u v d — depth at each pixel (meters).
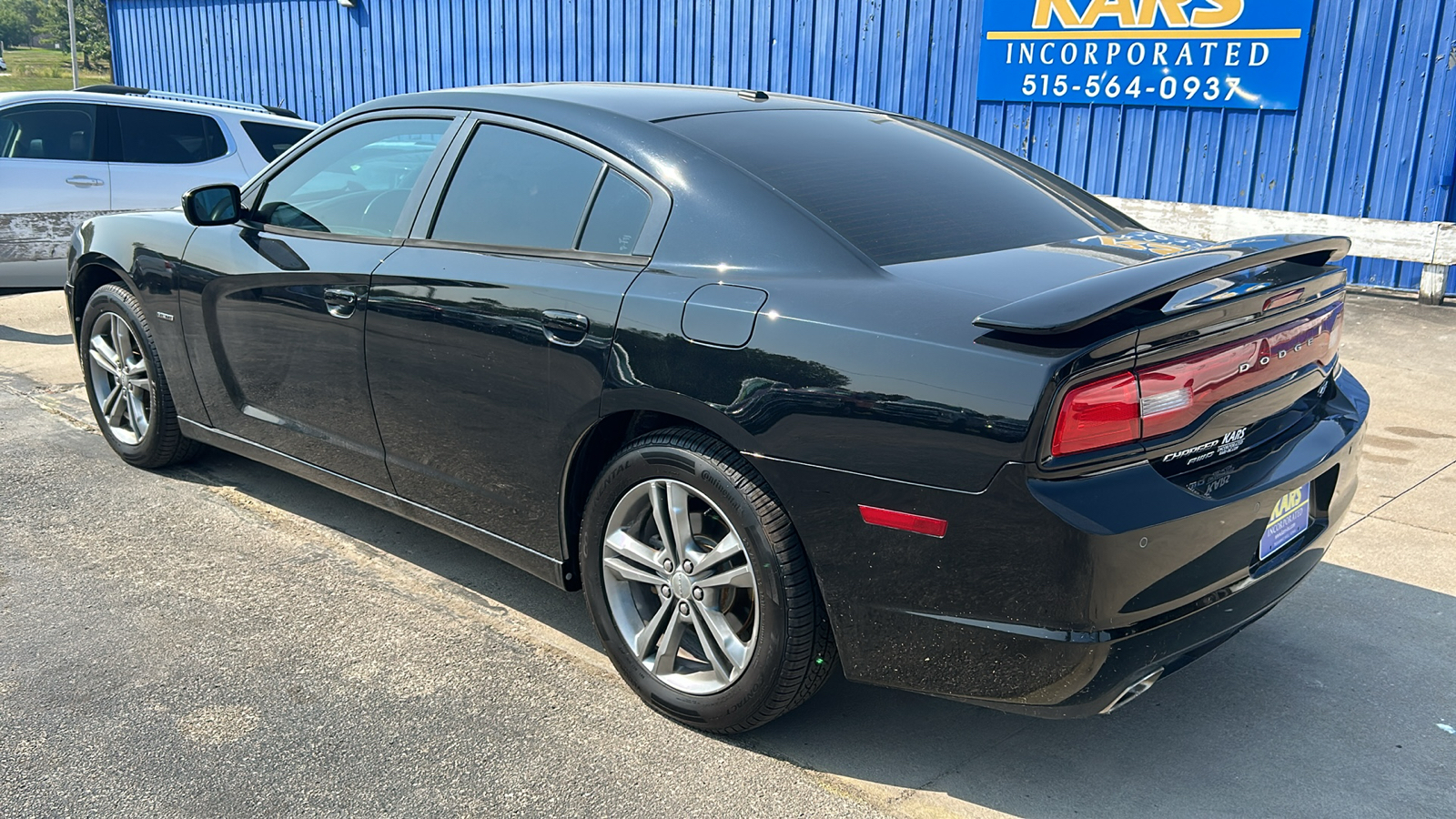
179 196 8.62
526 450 2.97
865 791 2.55
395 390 3.30
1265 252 2.32
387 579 3.65
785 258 2.59
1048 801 2.52
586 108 3.08
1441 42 7.34
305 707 2.85
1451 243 7.40
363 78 14.25
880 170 2.99
